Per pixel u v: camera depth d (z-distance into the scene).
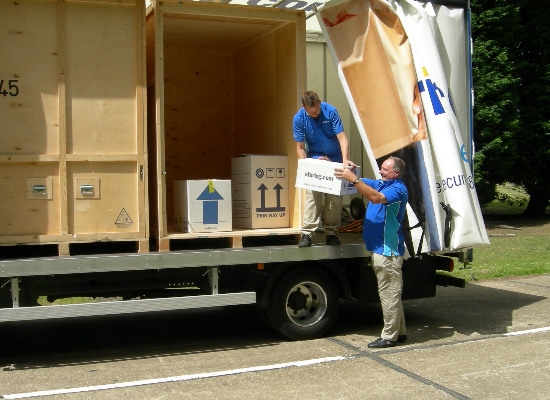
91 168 5.27
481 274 9.55
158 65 5.45
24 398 4.28
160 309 5.23
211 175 8.06
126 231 5.35
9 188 5.04
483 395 4.27
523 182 19.62
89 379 4.71
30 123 5.10
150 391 4.41
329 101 7.53
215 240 6.46
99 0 5.25
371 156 5.80
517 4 18.94
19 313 4.84
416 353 5.35
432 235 5.74
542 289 8.46
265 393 4.34
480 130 17.41
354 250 5.90
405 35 5.69
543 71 19.20
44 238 5.10
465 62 6.44
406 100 5.71
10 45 5.06
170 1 5.49
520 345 5.59
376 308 7.50
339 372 4.82
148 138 6.13
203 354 5.43
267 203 6.18
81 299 7.21
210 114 8.06
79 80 5.24
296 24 6.09
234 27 6.68
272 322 5.77
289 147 6.34
